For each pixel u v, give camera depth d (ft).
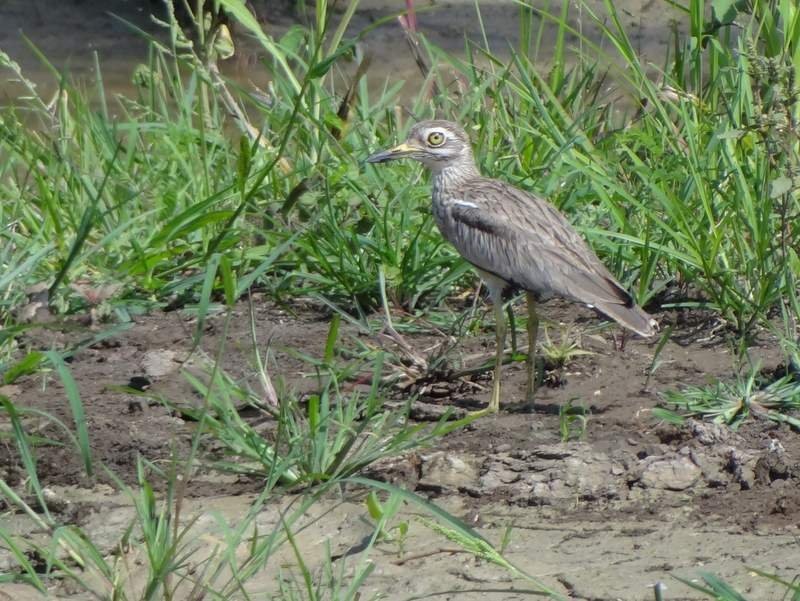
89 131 47.62
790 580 25.35
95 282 39.09
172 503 29.63
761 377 34.55
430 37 72.74
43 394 34.81
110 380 35.68
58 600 26.14
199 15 45.62
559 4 73.31
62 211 43.45
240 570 25.31
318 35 47.67
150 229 42.32
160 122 48.49
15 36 74.59
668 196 38.75
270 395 32.99
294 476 30.07
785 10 41.19
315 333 38.22
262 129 46.42
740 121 40.16
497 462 30.76
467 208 35.76
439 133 36.83
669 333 34.73
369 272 40.04
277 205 41.91
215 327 38.81
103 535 28.43
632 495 29.50
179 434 32.60
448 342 37.37
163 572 24.63
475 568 26.61
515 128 45.03
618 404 33.73
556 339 37.58
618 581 25.82
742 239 37.99
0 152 49.88
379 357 31.83
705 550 26.94
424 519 27.73
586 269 34.17
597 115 47.91
